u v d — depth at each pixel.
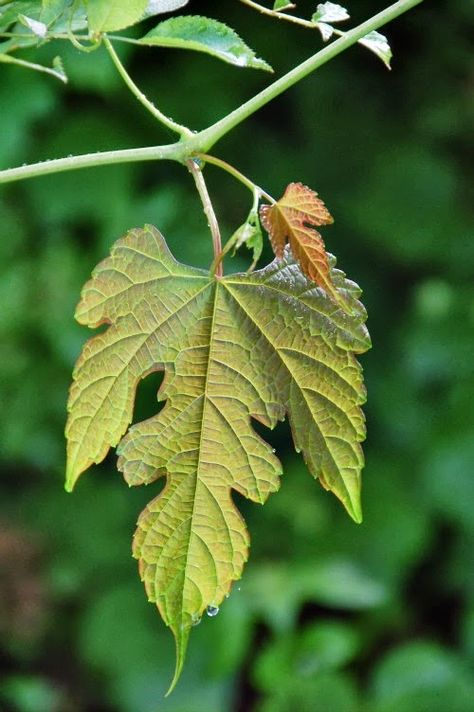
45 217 2.28
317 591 1.98
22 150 2.22
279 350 0.81
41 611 2.30
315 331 0.81
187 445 0.81
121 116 2.36
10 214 2.28
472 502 2.36
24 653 2.31
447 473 2.38
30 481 2.37
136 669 2.20
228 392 0.81
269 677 1.84
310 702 1.80
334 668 1.86
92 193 2.29
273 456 0.81
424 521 2.39
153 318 0.81
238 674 2.27
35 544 2.31
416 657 1.93
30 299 2.25
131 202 2.30
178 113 2.40
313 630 1.89
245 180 0.80
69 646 2.33
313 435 0.81
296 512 2.36
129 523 2.38
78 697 2.31
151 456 0.81
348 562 2.34
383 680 1.91
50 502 2.35
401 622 2.41
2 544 2.29
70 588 2.30
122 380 0.81
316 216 0.80
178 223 2.37
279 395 0.81
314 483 2.42
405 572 2.36
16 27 0.85
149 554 0.81
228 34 0.82
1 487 2.36
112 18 0.81
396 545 2.37
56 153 2.30
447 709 1.83
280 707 1.80
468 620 2.05
